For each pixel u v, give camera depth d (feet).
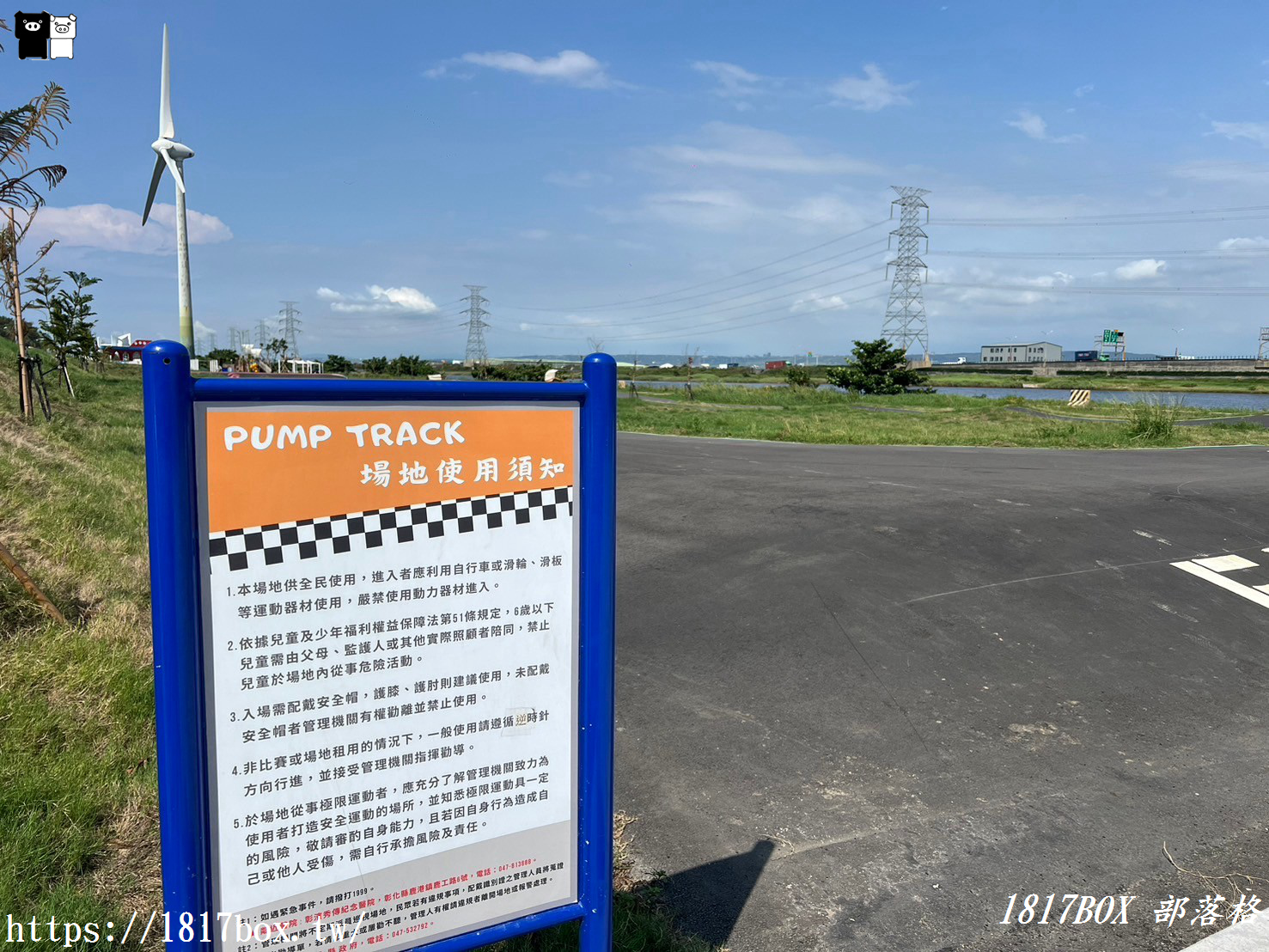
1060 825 11.96
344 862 6.69
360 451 6.40
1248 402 172.96
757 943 9.45
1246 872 10.96
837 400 152.97
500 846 7.30
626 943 8.97
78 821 10.10
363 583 6.50
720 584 22.82
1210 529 28.63
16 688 12.65
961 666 17.60
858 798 12.54
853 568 24.11
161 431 5.60
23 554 17.83
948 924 9.85
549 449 7.12
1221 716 15.71
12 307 36.32
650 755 13.69
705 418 92.27
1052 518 29.86
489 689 7.09
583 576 7.36
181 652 5.80
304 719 6.41
